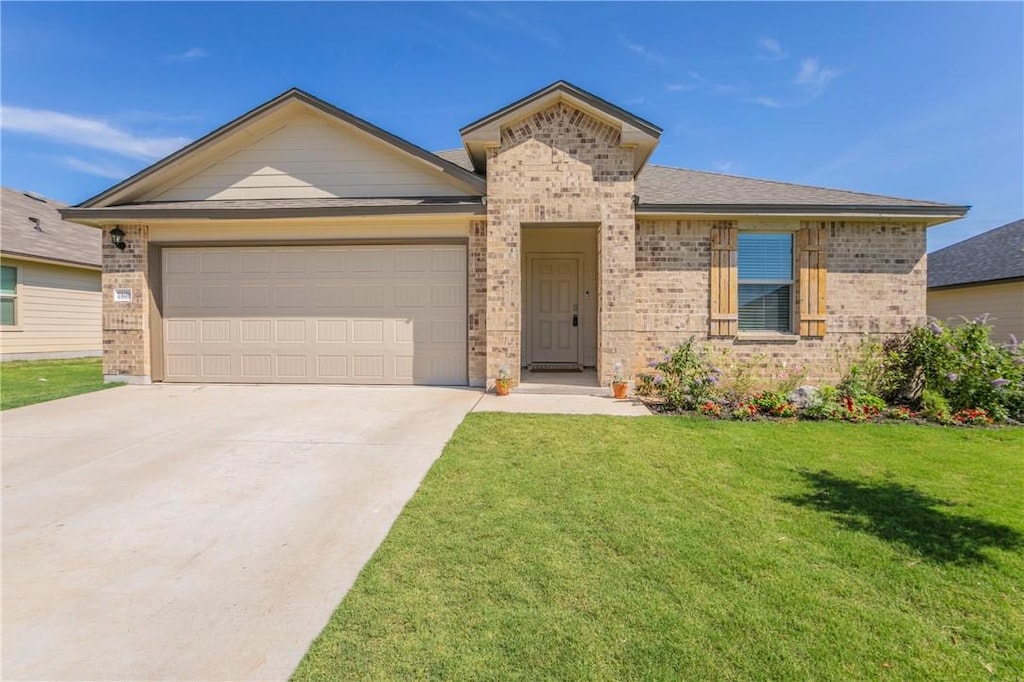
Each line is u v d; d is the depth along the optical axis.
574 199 8.30
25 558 3.11
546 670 2.10
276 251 9.05
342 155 9.20
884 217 8.56
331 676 2.08
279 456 5.03
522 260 11.45
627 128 8.05
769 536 3.35
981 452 5.30
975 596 2.68
